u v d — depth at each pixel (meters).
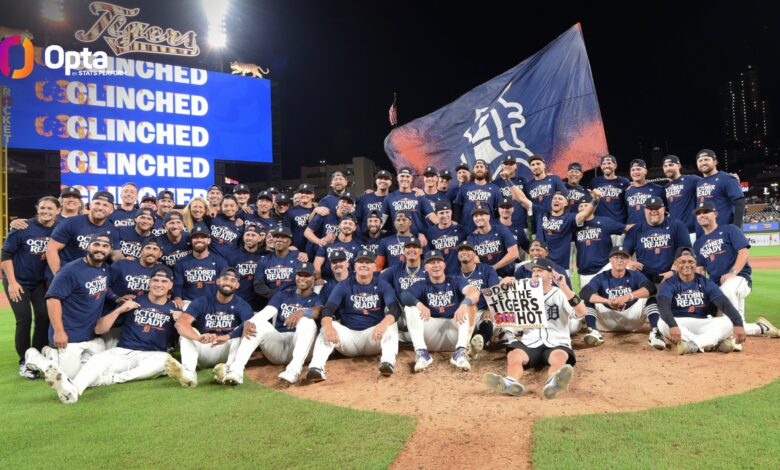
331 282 7.17
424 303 6.70
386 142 11.54
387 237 8.02
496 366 6.11
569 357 5.42
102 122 23.61
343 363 6.51
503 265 7.54
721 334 6.21
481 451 3.80
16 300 6.62
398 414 4.60
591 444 3.77
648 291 6.90
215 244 8.12
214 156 25.77
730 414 4.23
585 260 8.04
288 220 9.21
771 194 102.88
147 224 7.22
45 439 4.13
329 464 3.62
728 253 7.07
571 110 9.84
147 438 4.12
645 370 5.62
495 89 10.69
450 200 9.22
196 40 26.72
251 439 4.06
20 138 22.48
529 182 9.06
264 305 7.86
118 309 6.06
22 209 37.28
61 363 5.83
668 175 8.37
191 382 5.52
